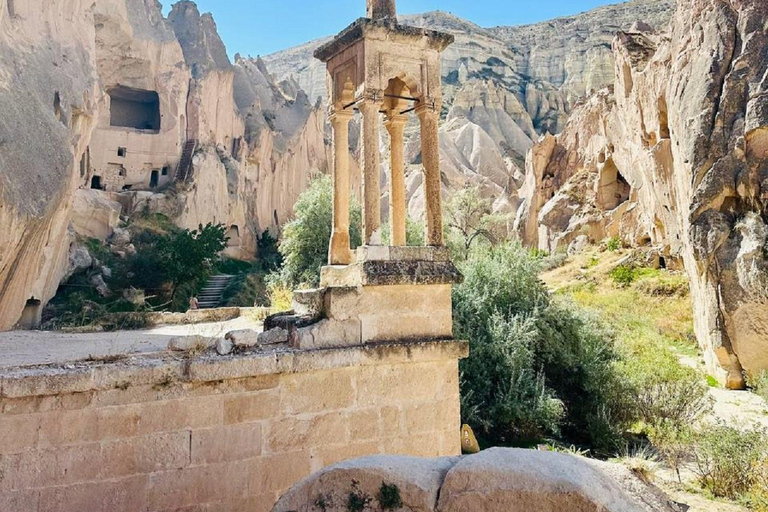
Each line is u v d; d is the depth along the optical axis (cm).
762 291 1944
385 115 902
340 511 342
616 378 1659
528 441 1532
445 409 733
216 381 612
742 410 1716
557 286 3644
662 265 3572
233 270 4616
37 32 2370
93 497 555
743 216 2112
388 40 769
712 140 2189
